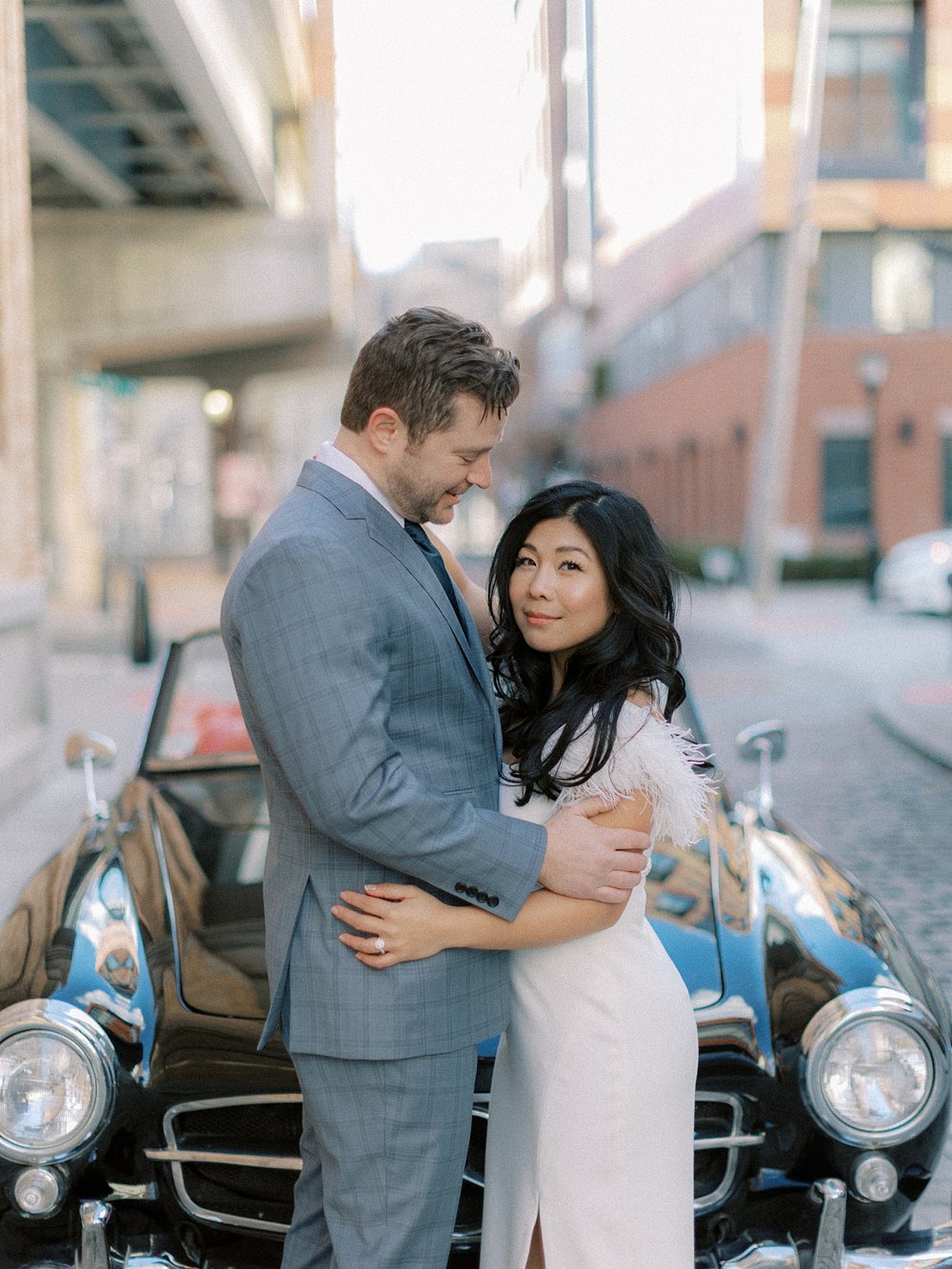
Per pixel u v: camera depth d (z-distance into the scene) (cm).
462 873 184
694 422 2972
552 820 196
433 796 182
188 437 4775
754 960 253
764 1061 234
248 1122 234
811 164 1798
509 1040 212
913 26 2380
